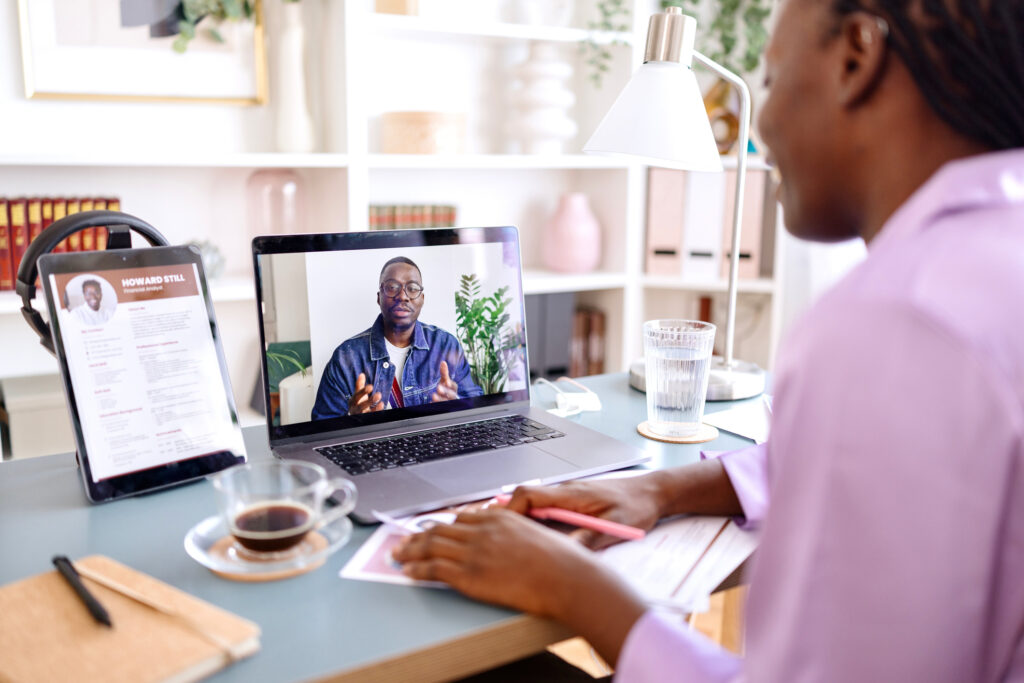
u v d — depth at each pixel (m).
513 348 1.30
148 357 1.01
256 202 2.45
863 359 0.50
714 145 1.38
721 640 1.96
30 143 2.24
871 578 0.50
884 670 0.50
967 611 0.49
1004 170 0.55
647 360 1.26
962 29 0.55
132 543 0.87
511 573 0.74
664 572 0.83
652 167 2.85
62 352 0.95
